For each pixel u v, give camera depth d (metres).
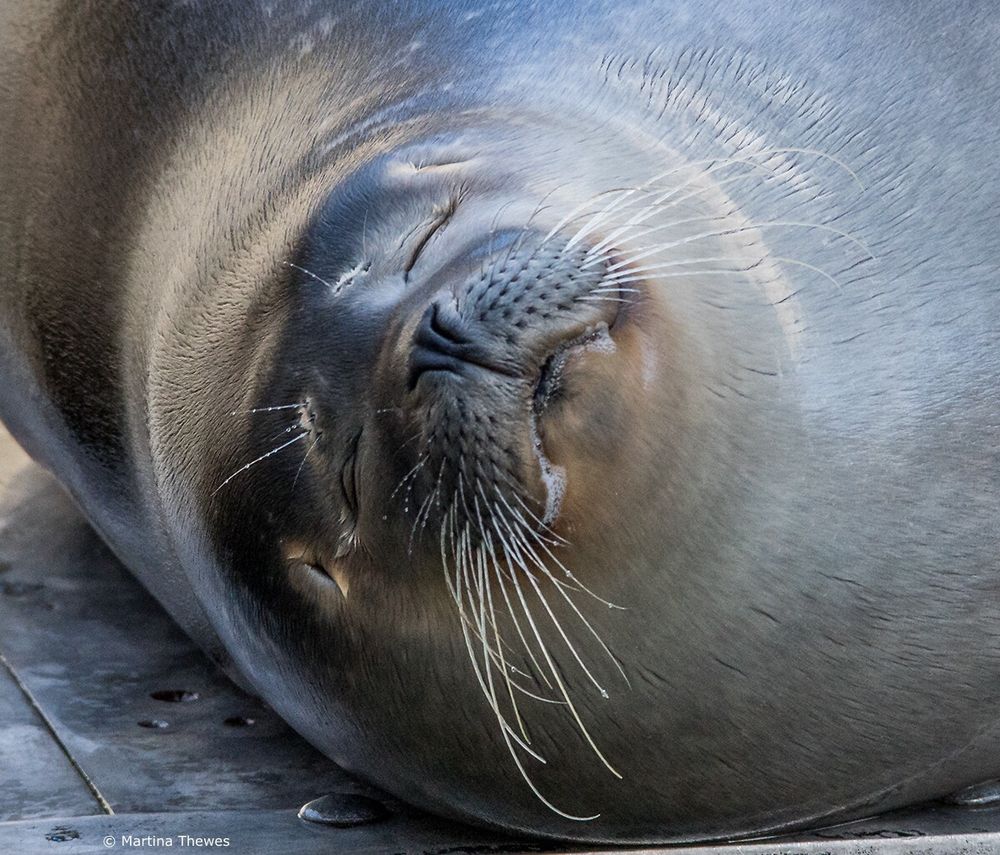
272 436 16.17
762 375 14.94
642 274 14.32
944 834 16.50
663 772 16.17
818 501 15.01
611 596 14.84
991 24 16.98
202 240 18.98
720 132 16.53
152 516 21.42
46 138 22.78
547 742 16.09
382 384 14.59
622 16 17.66
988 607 15.59
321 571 16.41
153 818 18.16
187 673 23.09
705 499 14.57
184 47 21.31
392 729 16.98
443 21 18.64
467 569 14.59
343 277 15.91
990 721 16.23
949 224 16.05
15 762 20.33
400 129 17.33
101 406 22.20
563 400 13.78
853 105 16.61
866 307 15.58
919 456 15.34
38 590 25.88
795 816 16.86
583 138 16.33
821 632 15.27
